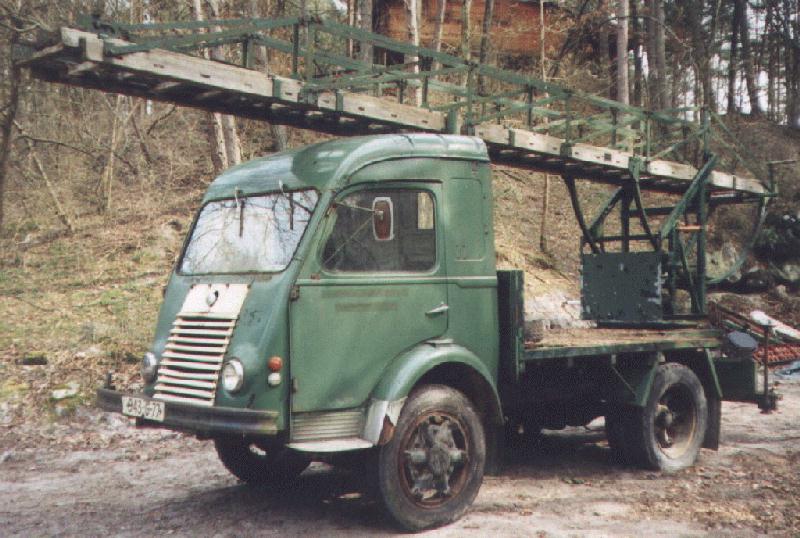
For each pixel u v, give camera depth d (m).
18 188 15.68
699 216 9.21
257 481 6.44
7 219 15.44
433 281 5.47
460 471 5.36
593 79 23.78
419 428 5.19
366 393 5.08
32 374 9.72
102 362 10.24
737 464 7.21
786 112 35.88
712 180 9.54
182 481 6.65
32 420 8.79
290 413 4.77
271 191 5.42
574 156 7.99
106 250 14.30
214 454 7.70
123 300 12.34
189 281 5.55
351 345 5.04
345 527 5.20
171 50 5.39
